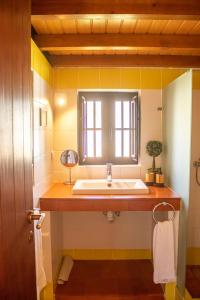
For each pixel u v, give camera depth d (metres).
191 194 2.09
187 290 2.14
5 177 0.89
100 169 2.82
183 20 1.72
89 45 2.04
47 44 2.04
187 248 2.14
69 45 2.04
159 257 2.17
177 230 2.25
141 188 2.30
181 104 2.25
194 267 2.15
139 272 2.68
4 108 0.88
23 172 1.11
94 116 2.88
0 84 0.85
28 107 1.19
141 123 2.80
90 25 1.88
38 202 2.14
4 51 0.89
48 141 2.52
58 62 2.56
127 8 1.58
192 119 2.05
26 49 1.16
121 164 2.89
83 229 2.88
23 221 1.11
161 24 1.85
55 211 2.35
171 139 2.52
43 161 2.31
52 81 2.70
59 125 2.77
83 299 2.25
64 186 2.62
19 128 1.05
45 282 2.11
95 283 2.48
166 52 2.45
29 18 1.20
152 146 2.71
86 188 2.33
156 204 2.18
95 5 1.58
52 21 1.80
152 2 1.57
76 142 2.79
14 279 0.99
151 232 2.85
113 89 2.77
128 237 2.90
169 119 2.57
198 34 2.02
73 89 2.75
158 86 2.77
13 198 0.98
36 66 2.03
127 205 2.17
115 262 2.87
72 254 2.90
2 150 0.86
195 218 2.12
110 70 2.75
